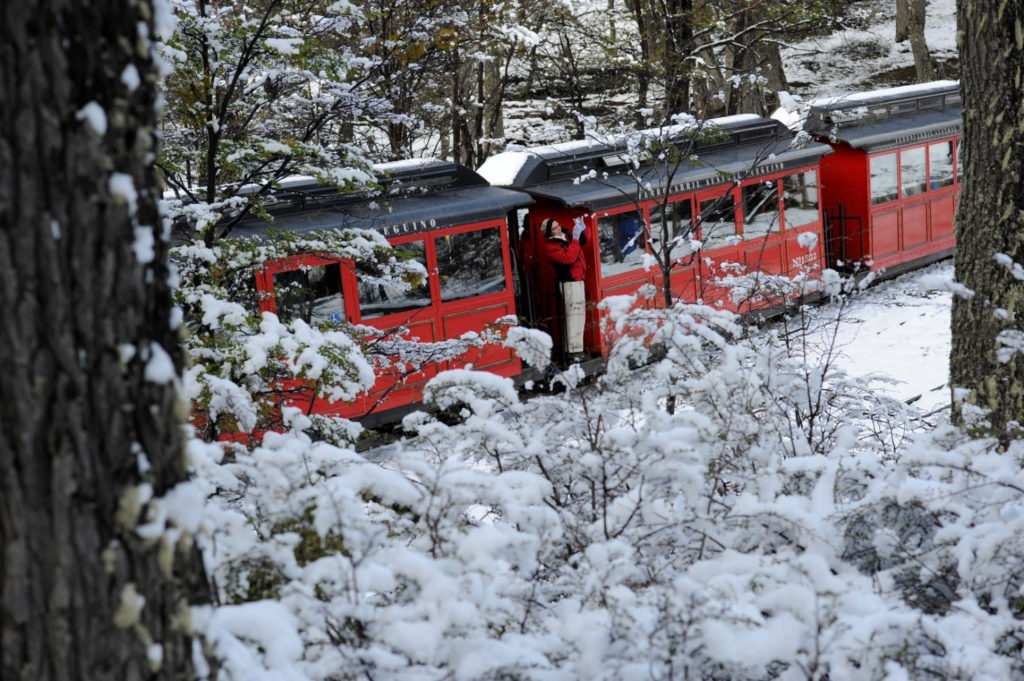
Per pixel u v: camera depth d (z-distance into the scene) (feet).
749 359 16.06
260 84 25.85
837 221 58.08
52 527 6.54
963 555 11.28
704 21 62.44
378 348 24.12
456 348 23.32
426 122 57.93
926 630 9.91
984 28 17.71
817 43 123.75
